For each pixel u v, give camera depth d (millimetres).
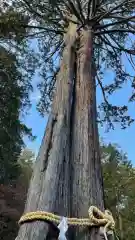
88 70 6297
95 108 5680
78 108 5484
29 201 3699
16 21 9219
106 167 19453
